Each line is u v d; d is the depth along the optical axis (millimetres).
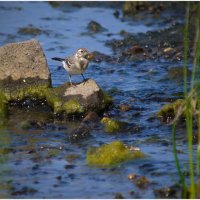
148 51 51438
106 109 39312
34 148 33719
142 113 38938
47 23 59938
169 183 29094
